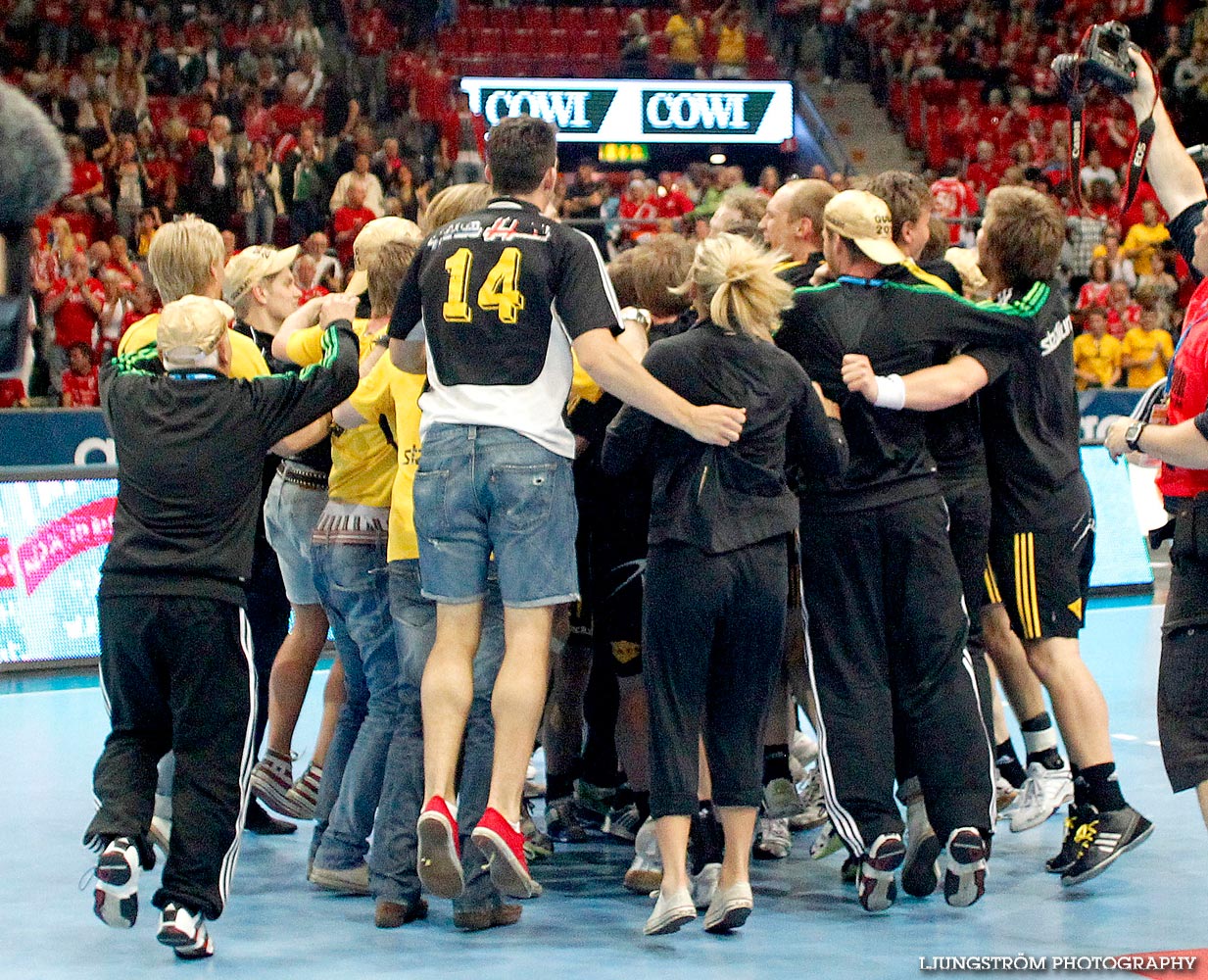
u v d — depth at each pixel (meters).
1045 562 5.39
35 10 19.41
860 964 4.37
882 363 4.92
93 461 13.11
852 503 4.92
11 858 5.71
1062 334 5.49
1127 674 9.52
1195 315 4.49
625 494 5.48
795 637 5.82
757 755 4.73
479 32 23.36
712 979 4.24
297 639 6.27
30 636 10.45
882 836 4.81
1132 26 23.95
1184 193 4.60
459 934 4.80
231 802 4.51
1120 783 6.66
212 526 4.47
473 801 4.84
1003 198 5.38
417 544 4.73
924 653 4.93
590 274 4.53
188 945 4.40
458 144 20.58
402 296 4.78
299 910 5.11
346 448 5.32
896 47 23.14
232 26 20.59
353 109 19.88
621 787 6.19
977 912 4.95
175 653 4.43
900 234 5.28
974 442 5.26
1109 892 5.15
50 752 7.71
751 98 21.52
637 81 21.11
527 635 4.55
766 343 4.72
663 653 4.69
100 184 17.70
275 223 18.33
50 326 14.99
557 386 4.62
